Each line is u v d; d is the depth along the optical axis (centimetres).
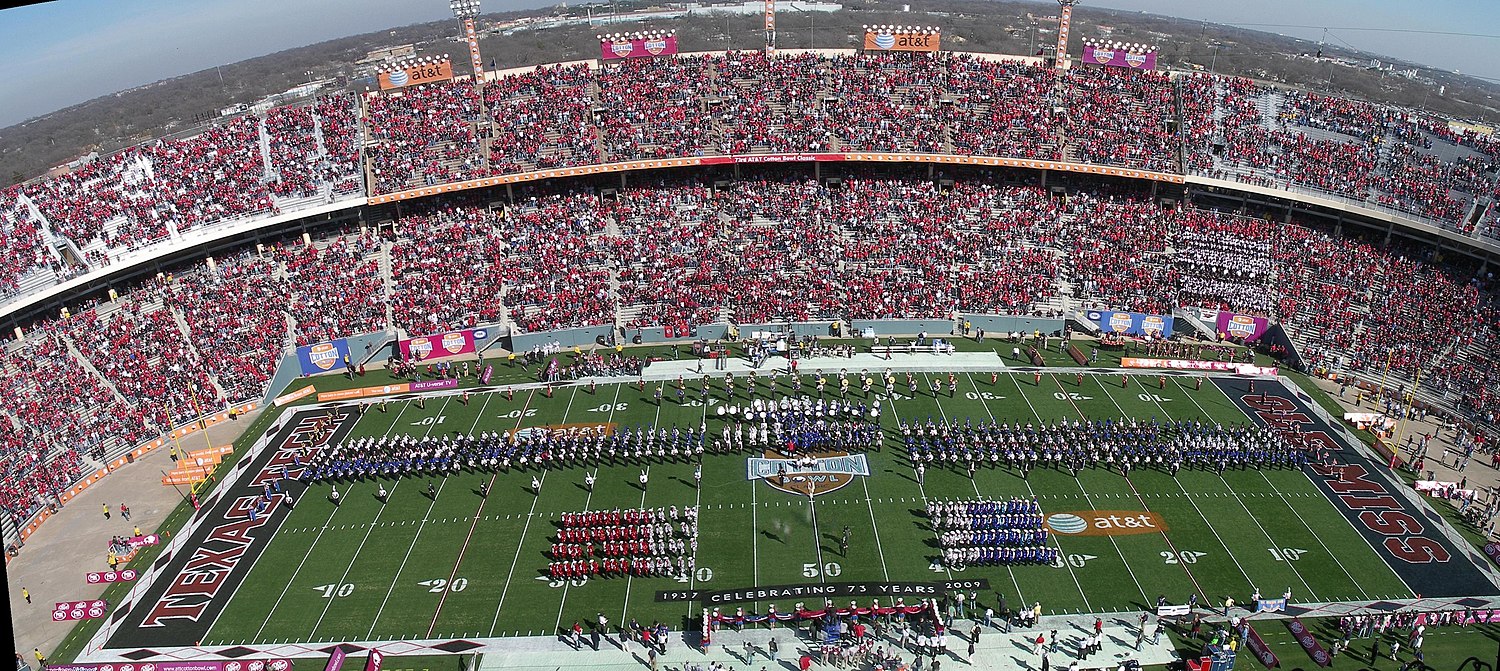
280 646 3581
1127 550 4062
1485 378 5391
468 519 4388
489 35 19662
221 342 5900
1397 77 14975
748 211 7250
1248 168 7000
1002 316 6347
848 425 4978
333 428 5316
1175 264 6625
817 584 3847
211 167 6662
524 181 7206
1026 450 4769
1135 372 5834
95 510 4678
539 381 5816
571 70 8225
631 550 4031
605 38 8094
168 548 4256
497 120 7506
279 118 7306
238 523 4428
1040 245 6912
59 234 5856
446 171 6938
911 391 5556
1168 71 8256
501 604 3794
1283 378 5734
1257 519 4278
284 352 5934
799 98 7888
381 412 5481
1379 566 3934
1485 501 4456
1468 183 6556
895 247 6869
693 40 16775
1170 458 4706
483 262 6725
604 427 5197
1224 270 6519
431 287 6500
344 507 4531
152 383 5553
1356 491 4503
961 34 18038
